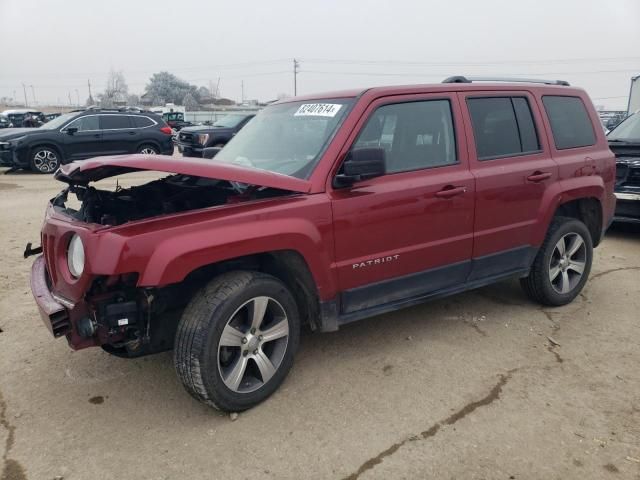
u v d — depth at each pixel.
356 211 3.43
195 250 2.83
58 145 15.02
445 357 3.88
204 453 2.83
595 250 6.90
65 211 3.46
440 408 3.23
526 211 4.36
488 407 3.24
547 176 4.46
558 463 2.74
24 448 2.87
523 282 4.82
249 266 3.36
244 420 3.12
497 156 4.21
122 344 3.04
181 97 93.31
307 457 2.80
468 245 4.05
